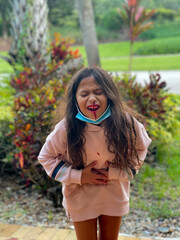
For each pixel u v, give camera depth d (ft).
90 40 26.30
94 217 7.30
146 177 16.29
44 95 13.46
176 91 37.55
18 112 13.96
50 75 17.97
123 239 10.09
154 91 16.96
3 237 10.24
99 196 7.28
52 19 102.01
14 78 17.01
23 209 13.19
